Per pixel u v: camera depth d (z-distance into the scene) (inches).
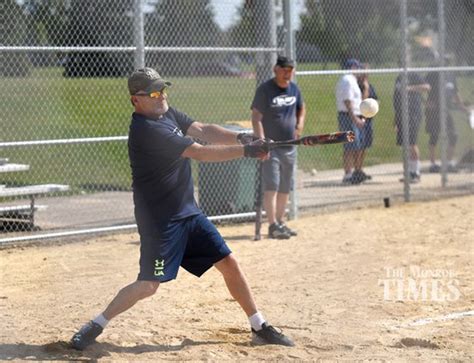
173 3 873.5
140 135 349.7
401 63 836.6
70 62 802.8
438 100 973.8
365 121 898.1
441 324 412.5
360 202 829.8
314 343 376.8
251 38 810.2
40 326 407.2
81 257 597.3
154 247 354.9
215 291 489.4
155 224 355.3
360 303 457.1
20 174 912.9
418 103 927.7
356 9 1051.9
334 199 845.2
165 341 379.2
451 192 884.6
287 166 663.1
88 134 1035.3
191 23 888.9
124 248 629.9
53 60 818.8
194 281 515.8
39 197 819.4
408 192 845.8
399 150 1188.5
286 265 563.8
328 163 1098.1
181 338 385.1
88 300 469.1
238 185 737.6
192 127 375.6
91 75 802.8
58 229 683.4
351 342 380.2
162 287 498.6
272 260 581.0
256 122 647.8
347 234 678.5
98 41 789.9
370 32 1078.4
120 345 371.2
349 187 920.3
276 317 427.8
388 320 421.1
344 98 872.3
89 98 1101.7
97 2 780.6
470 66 972.6
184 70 1213.1
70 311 441.7
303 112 677.3
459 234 669.9
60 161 977.5
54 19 791.1
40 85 1074.7
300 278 522.9
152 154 349.4
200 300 466.6
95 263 576.4
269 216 663.1
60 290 495.8
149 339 381.4
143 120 352.5
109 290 495.5
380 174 1011.3
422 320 420.5
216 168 735.7
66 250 623.8
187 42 893.8
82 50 619.8
